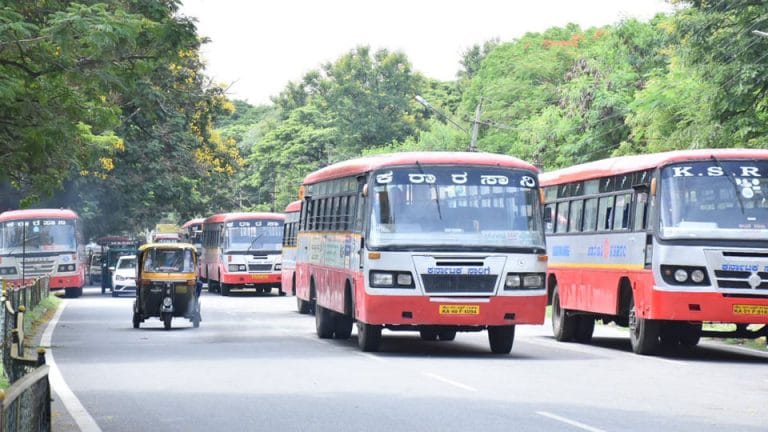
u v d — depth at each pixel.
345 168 29.69
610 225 28.28
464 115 107.94
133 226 83.88
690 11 46.28
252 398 17.80
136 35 18.55
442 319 25.03
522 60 100.62
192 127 70.19
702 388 19.19
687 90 54.31
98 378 20.94
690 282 24.77
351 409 16.41
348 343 29.95
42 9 18.89
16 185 23.27
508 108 97.75
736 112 44.47
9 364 17.78
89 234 79.12
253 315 45.44
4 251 64.44
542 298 25.50
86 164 24.42
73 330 36.09
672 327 27.22
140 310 36.75
